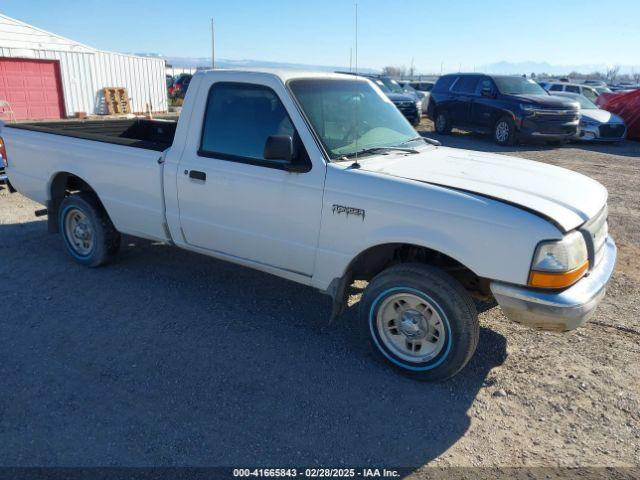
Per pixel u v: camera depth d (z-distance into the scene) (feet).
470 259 10.67
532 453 9.74
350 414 10.71
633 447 9.93
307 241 12.69
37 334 13.50
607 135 54.54
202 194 14.20
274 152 11.75
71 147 17.12
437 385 11.78
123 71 80.79
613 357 12.89
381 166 12.44
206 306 15.28
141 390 11.30
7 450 9.48
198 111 14.24
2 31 67.05
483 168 12.97
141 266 18.10
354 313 15.14
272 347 13.17
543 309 10.20
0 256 18.83
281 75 13.10
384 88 65.05
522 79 56.34
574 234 10.46
